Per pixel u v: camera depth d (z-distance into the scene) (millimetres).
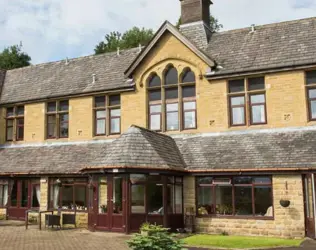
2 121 29469
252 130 21922
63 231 21281
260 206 20094
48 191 25422
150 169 19688
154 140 21234
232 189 20734
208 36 25719
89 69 28328
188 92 23844
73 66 29422
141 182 20219
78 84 27406
